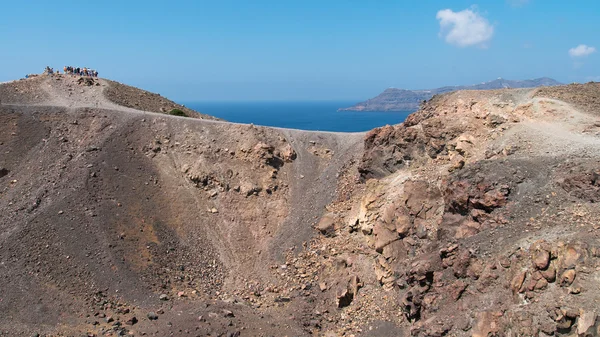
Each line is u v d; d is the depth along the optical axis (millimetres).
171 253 42406
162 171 50906
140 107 68188
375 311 34000
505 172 31656
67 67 73375
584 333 20047
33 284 34188
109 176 47125
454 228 32438
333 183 50938
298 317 36406
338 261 39438
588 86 43188
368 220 40312
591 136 34125
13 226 39031
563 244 23609
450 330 26297
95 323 32062
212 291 39875
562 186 28422
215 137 55438
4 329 30062
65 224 40156
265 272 42906
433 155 42656
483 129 40031
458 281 28188
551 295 22891
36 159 48062
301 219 47906
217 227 47219
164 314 34469
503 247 27141
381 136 47031
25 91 62156
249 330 33625
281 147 55562
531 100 40531
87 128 53938
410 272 31203
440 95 48594
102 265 37594
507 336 23359
